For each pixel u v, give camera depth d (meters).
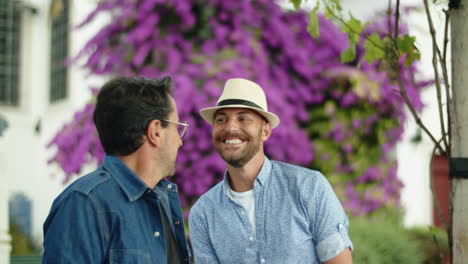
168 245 1.94
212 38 5.57
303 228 2.40
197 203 2.62
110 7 5.87
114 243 1.65
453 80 2.16
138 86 1.77
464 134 2.12
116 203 1.68
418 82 5.50
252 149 2.44
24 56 10.09
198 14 5.63
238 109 2.44
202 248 2.58
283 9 5.97
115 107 1.74
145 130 1.75
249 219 2.48
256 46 5.46
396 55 2.62
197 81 5.20
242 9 5.61
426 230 6.26
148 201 1.78
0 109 9.80
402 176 7.48
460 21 2.13
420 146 7.55
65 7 9.22
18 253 8.57
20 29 10.11
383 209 6.30
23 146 9.95
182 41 5.56
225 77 5.17
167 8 5.54
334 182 6.09
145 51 5.45
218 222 2.52
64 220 1.58
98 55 5.84
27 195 9.88
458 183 2.13
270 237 2.43
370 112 6.07
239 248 2.47
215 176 5.38
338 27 5.98
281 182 2.47
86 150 5.73
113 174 1.73
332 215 2.38
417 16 5.78
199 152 5.25
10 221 9.30
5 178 4.79
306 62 5.81
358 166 6.18
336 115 6.07
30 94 10.13
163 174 1.83
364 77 5.83
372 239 4.84
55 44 9.52
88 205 1.62
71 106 8.77
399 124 6.14
